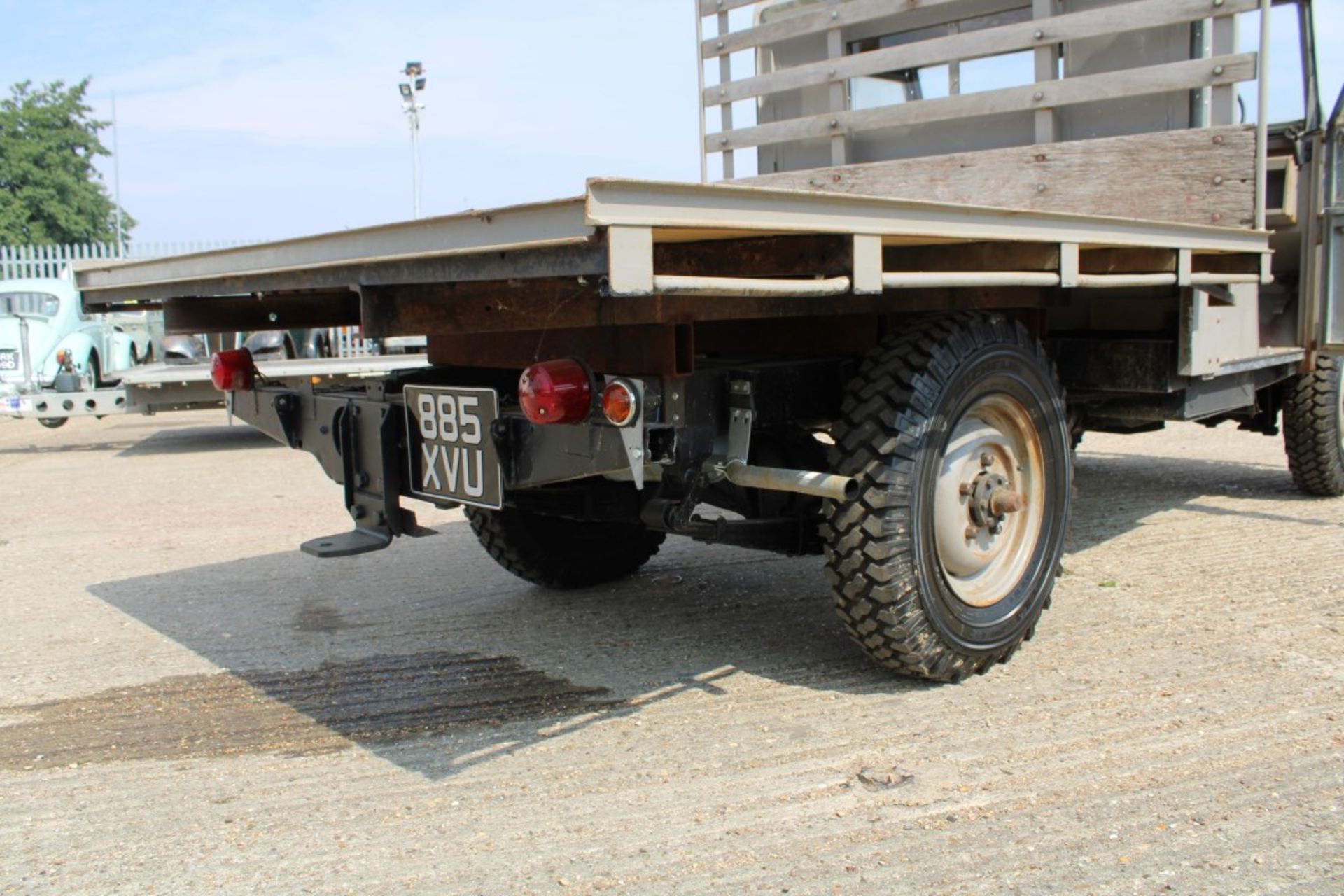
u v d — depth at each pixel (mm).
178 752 2941
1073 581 4359
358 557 5293
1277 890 2096
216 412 14188
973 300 3320
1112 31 4480
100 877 2285
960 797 2508
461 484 2840
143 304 3957
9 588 4828
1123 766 2645
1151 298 4059
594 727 3027
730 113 5879
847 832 2363
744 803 2520
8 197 37656
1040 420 3398
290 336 13000
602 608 4227
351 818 2523
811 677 3359
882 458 2953
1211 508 5789
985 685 3230
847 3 5289
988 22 4992
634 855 2295
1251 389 4812
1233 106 4242
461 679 3465
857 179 5383
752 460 3381
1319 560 4586
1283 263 5230
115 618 4293
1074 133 4750
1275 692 3098
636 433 2486
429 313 2875
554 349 2980
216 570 5113
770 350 3465
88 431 11898
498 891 2174
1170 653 3463
